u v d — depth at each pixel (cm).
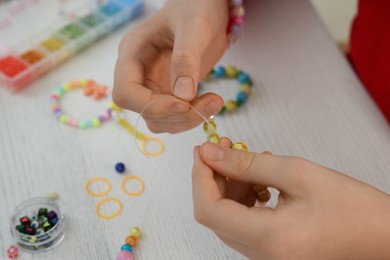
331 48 50
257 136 43
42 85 47
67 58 49
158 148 43
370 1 53
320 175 31
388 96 51
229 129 44
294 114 45
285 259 30
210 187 32
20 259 36
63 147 42
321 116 45
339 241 30
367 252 31
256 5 54
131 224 38
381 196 31
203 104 36
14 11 53
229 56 49
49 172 41
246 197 35
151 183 40
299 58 49
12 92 46
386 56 52
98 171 41
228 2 43
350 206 30
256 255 32
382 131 44
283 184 31
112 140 43
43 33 51
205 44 38
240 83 47
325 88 47
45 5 54
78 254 36
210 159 32
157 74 40
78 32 50
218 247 37
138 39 38
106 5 53
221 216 31
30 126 44
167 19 38
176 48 35
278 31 51
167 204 39
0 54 48
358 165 41
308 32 51
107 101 46
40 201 39
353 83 47
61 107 45
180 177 41
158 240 37
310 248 30
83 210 39
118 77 37
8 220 38
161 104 35
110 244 37
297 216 30
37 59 48
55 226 37
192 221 38
